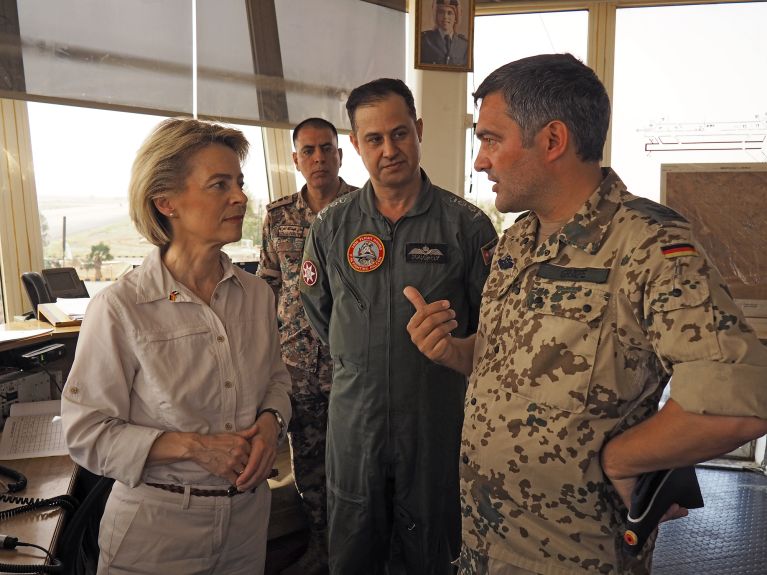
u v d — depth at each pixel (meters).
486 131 1.24
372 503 2.01
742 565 2.67
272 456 1.42
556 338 1.15
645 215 1.14
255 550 1.47
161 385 1.34
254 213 4.56
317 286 2.15
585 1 4.40
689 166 3.36
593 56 4.43
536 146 1.20
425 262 1.95
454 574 2.08
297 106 4.00
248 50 3.82
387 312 1.96
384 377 1.96
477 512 1.26
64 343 2.49
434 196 2.01
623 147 4.48
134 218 1.39
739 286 3.31
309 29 4.00
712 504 3.21
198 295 1.43
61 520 1.54
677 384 1.00
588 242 1.17
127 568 1.34
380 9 4.21
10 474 1.76
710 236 3.34
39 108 3.71
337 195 2.86
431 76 4.07
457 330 2.01
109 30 3.36
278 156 4.55
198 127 1.39
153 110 3.54
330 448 2.10
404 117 1.91
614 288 1.12
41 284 2.97
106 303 1.33
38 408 2.14
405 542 2.06
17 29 3.09
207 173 1.36
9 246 3.66
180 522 1.35
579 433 1.12
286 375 1.60
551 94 1.17
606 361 1.11
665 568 2.65
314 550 2.70
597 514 1.14
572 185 1.22
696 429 0.98
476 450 1.25
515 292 1.27
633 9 4.38
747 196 3.29
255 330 1.49
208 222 1.37
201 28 3.65
